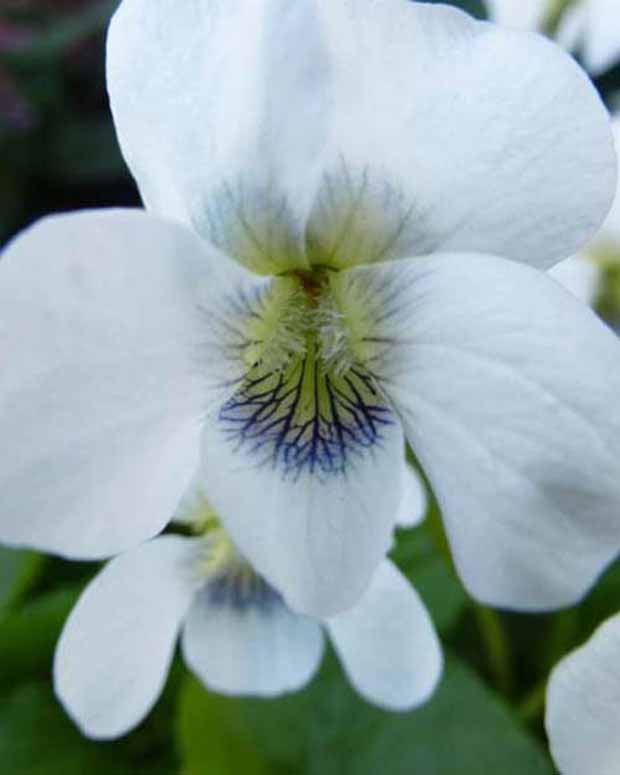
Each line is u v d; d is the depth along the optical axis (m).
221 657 0.09
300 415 0.07
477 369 0.06
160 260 0.06
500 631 0.11
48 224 0.06
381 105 0.07
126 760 0.11
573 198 0.07
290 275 0.07
